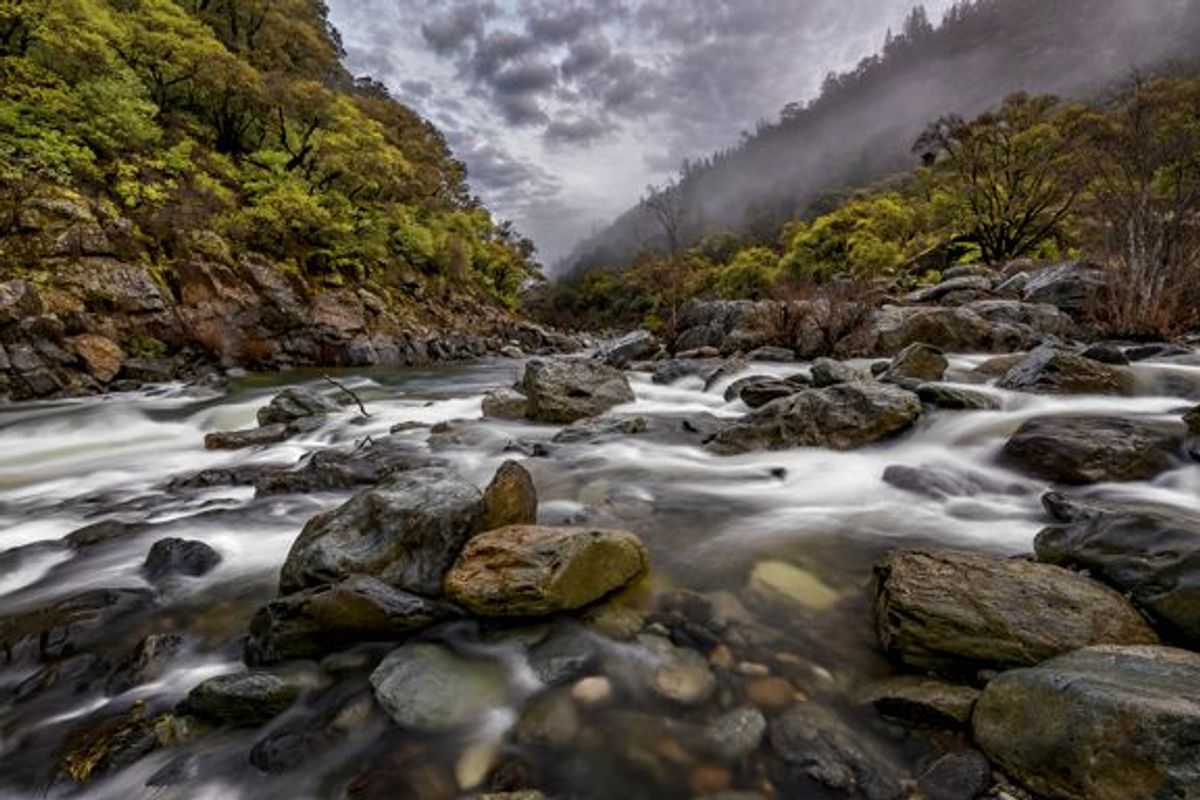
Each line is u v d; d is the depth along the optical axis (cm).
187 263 1952
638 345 1689
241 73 2683
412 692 271
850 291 1495
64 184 1795
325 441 891
